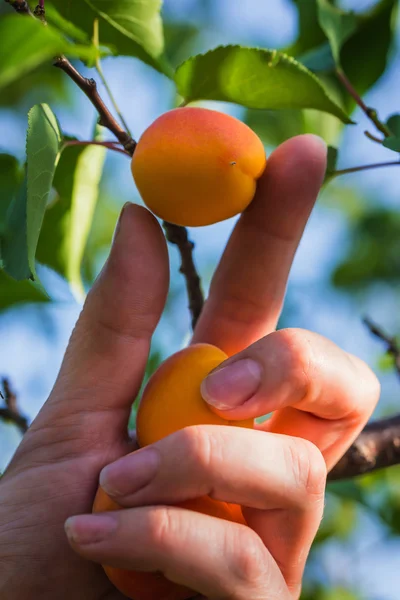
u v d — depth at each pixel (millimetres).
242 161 271
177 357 287
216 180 269
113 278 282
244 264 312
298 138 301
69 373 292
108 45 310
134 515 256
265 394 273
